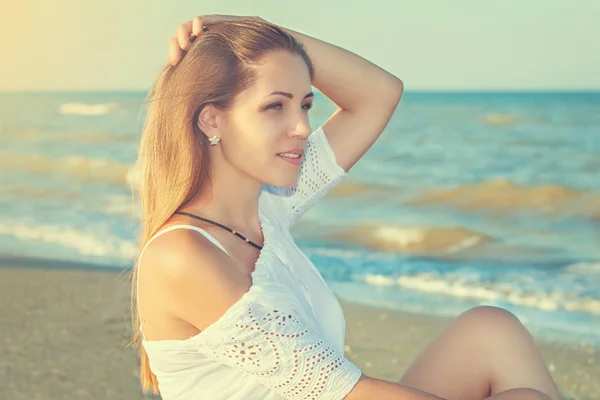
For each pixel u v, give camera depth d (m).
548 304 8.12
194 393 2.24
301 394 2.13
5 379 5.64
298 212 2.88
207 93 2.27
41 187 19.28
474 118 29.98
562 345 6.59
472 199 16.77
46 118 35.50
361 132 2.91
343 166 2.91
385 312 7.58
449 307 7.88
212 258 2.15
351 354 6.22
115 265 9.89
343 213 14.65
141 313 2.26
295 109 2.32
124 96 44.72
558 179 18.45
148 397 5.25
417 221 14.11
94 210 15.34
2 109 38.44
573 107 31.59
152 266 2.18
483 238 12.58
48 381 5.58
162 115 2.29
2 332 6.77
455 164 20.94
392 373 5.76
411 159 21.86
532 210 15.70
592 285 9.02
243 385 2.22
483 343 2.54
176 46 2.40
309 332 2.16
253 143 2.29
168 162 2.29
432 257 10.90
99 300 7.85
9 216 14.89
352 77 2.88
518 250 11.58
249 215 2.46
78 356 6.09
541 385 2.47
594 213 15.16
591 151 22.23
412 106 34.75
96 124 33.72
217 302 2.13
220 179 2.36
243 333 2.11
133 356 6.04
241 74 2.27
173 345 2.21
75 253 11.05
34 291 8.33
